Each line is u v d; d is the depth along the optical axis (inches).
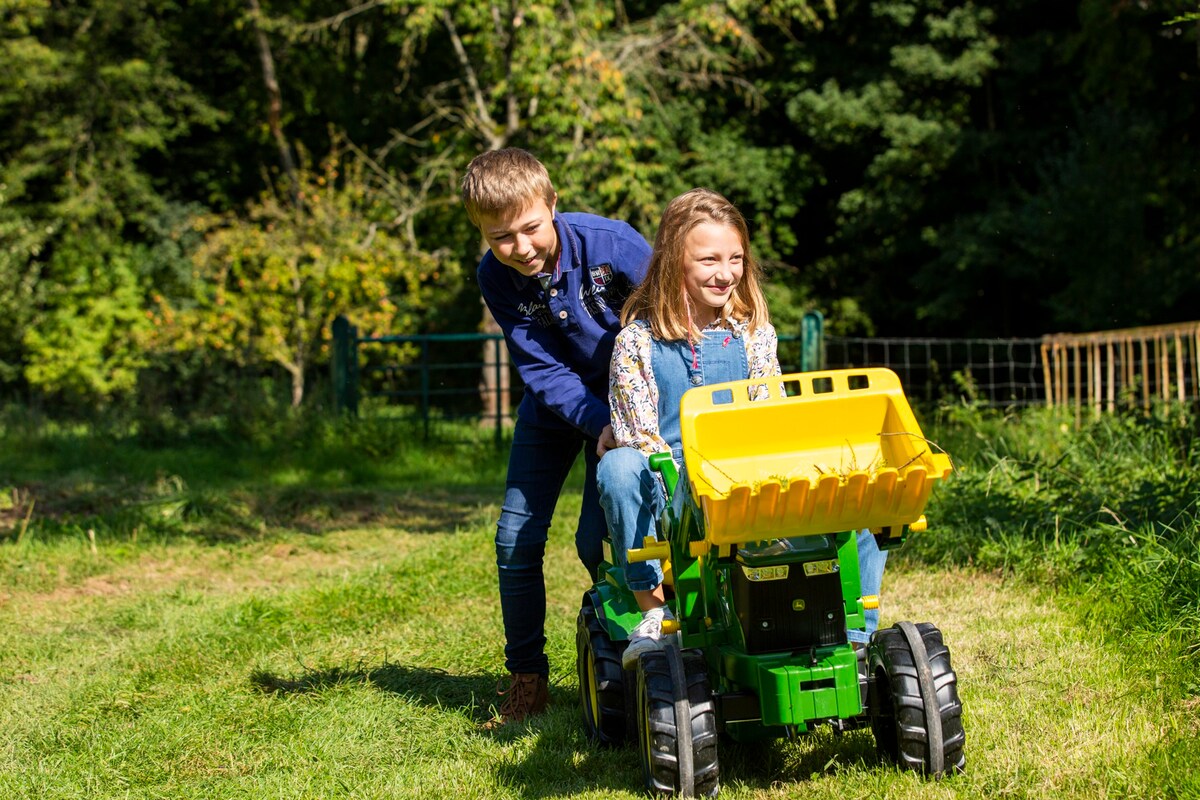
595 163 745.0
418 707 174.7
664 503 139.1
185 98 1075.3
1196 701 149.7
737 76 952.3
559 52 721.0
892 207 917.2
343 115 1058.1
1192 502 235.0
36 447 571.5
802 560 122.9
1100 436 360.2
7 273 962.7
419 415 591.2
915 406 569.3
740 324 140.3
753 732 133.3
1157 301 724.0
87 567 305.1
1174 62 682.8
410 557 300.5
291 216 824.3
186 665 206.1
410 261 850.8
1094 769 128.3
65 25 1054.4
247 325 788.0
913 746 125.6
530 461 166.9
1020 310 960.9
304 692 185.9
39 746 165.5
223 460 541.6
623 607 146.6
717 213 135.1
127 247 1059.3
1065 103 887.1
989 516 262.5
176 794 145.5
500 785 140.1
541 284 154.7
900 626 131.1
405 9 780.6
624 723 146.6
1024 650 179.2
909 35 924.0
